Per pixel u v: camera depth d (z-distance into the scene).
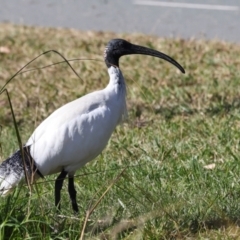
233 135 12.50
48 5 21.17
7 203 8.84
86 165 11.48
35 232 8.80
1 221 8.77
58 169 9.90
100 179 10.82
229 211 9.72
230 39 18.36
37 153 9.64
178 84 15.39
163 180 10.74
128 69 16.20
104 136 9.91
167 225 9.36
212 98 14.50
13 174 9.48
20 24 19.88
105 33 18.84
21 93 15.25
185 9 20.41
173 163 11.38
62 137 9.62
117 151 12.09
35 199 9.52
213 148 12.00
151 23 19.59
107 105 9.99
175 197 10.00
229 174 10.89
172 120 13.51
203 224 9.41
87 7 20.89
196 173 10.87
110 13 20.41
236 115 13.38
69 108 9.82
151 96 14.59
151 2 21.00
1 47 17.92
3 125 13.80
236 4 20.66
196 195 10.09
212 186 10.47
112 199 10.05
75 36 18.64
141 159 11.58
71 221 9.44
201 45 17.61
